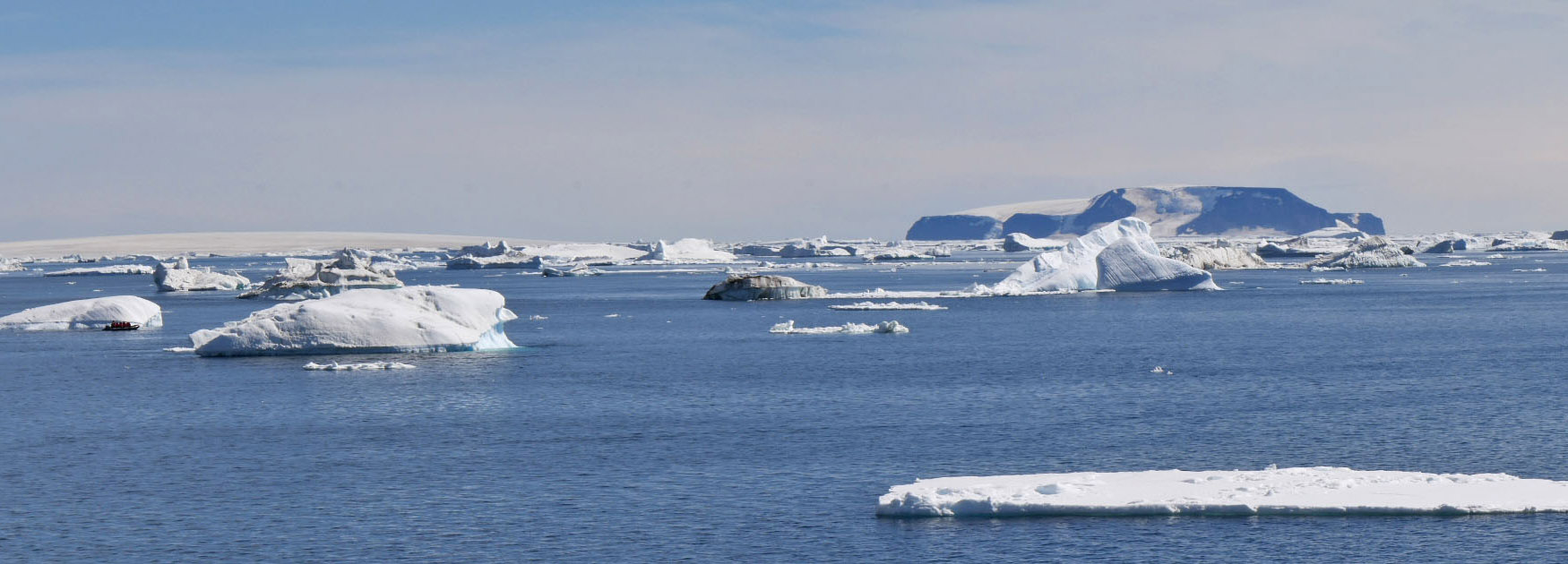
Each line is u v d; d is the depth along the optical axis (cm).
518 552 4538
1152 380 9300
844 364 10475
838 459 6116
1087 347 12019
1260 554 4247
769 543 4584
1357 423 7025
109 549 4653
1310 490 4853
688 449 6425
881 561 4319
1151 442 6525
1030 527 4609
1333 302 19462
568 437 6838
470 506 5216
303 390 8812
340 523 4969
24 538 4812
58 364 10944
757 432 6938
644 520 4938
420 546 4634
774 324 15512
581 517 5000
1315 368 10000
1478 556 4175
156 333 14750
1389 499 4703
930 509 4822
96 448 6712
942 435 6794
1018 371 9938
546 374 9769
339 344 11194
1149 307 18238
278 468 6053
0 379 9912
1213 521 4606
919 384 9069
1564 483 4909
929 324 15275
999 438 6700
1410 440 6475
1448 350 11500
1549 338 12694
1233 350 11688
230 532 4862
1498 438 6488
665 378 9550
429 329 11481
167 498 5444
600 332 14588
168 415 7806
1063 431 6912
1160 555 4262
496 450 6450
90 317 15462
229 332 11306
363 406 8062
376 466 6062
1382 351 11469
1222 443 6462
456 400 8300
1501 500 4662
